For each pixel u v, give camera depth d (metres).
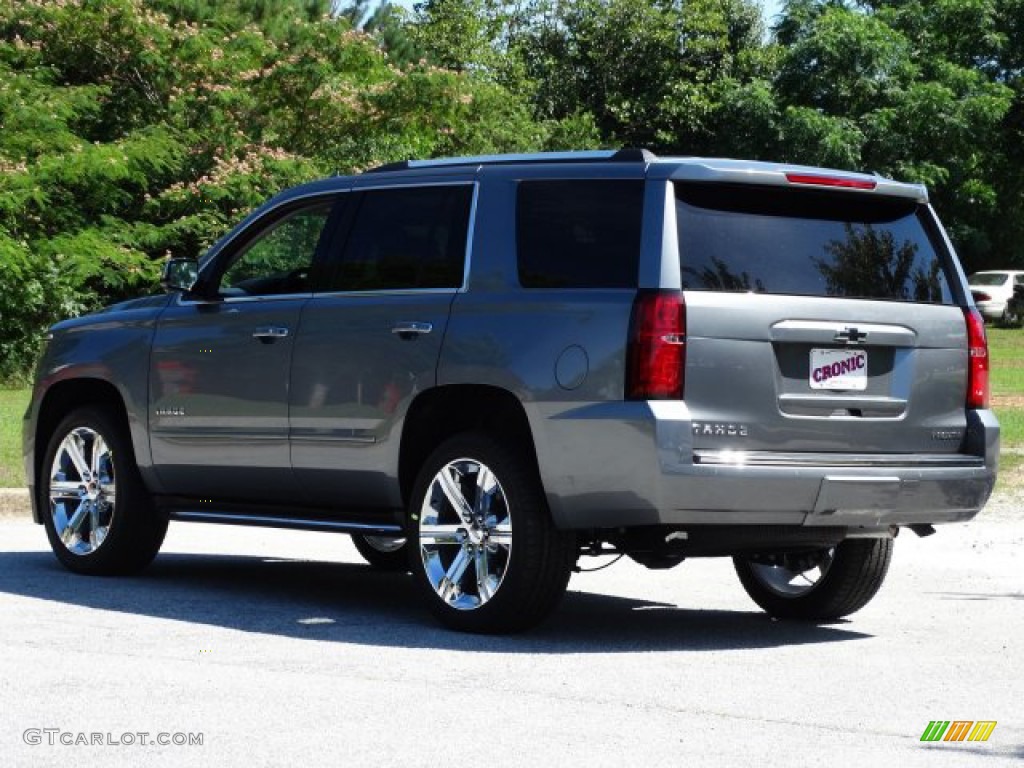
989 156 66.88
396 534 9.16
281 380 9.40
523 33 71.12
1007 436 21.47
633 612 9.62
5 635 8.17
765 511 8.02
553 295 8.27
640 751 5.85
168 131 35.91
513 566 8.27
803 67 64.50
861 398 8.38
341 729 6.13
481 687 7.03
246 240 9.90
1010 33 68.56
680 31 70.00
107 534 10.41
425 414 8.87
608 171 8.31
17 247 30.69
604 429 7.93
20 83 34.50
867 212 8.62
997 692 7.19
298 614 9.16
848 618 9.51
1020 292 62.19
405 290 8.94
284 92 38.22
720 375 7.96
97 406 10.62
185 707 6.49
